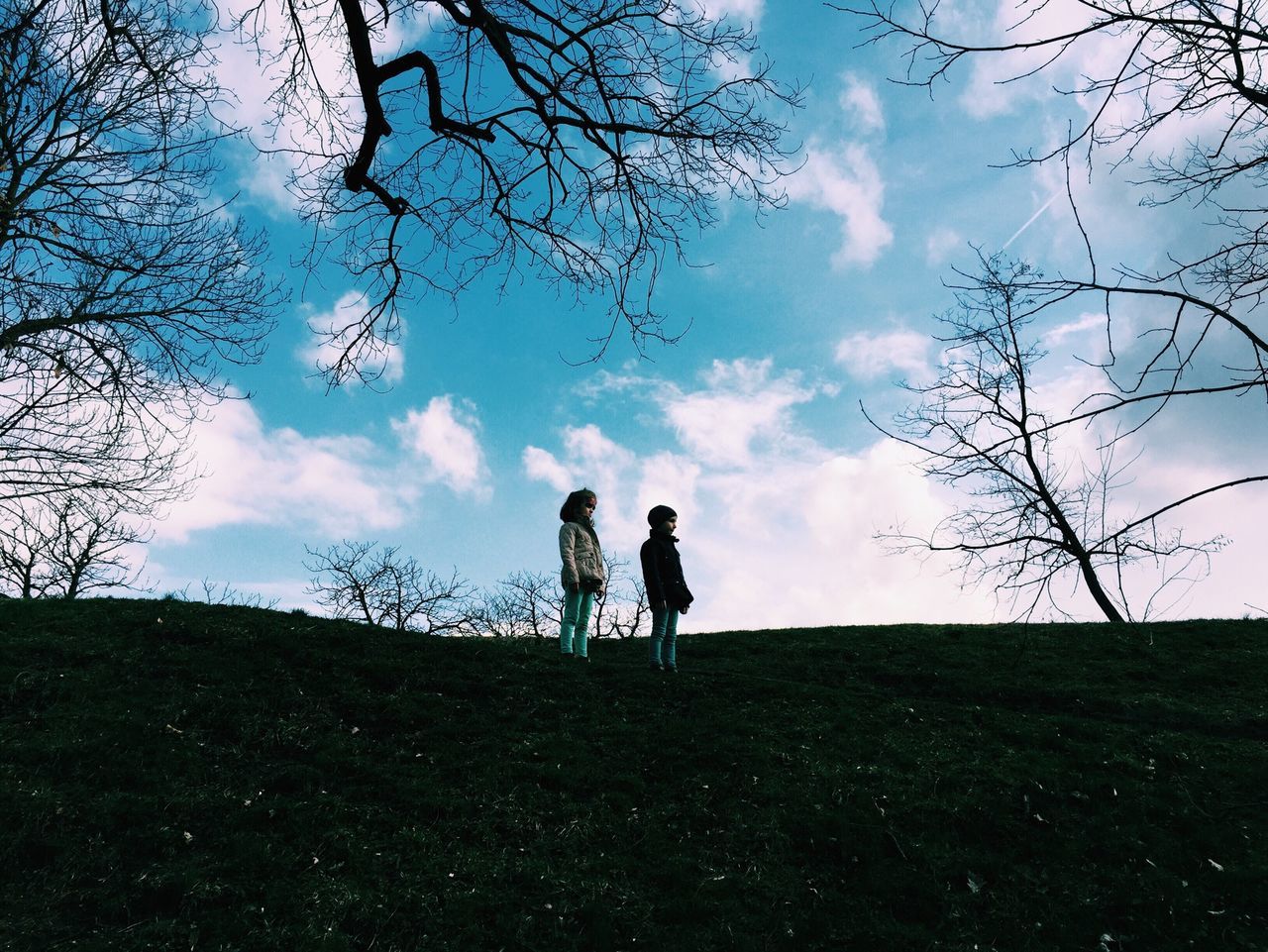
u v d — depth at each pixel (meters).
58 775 6.39
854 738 8.62
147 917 5.14
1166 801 7.61
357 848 6.05
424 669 9.45
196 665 8.60
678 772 7.66
